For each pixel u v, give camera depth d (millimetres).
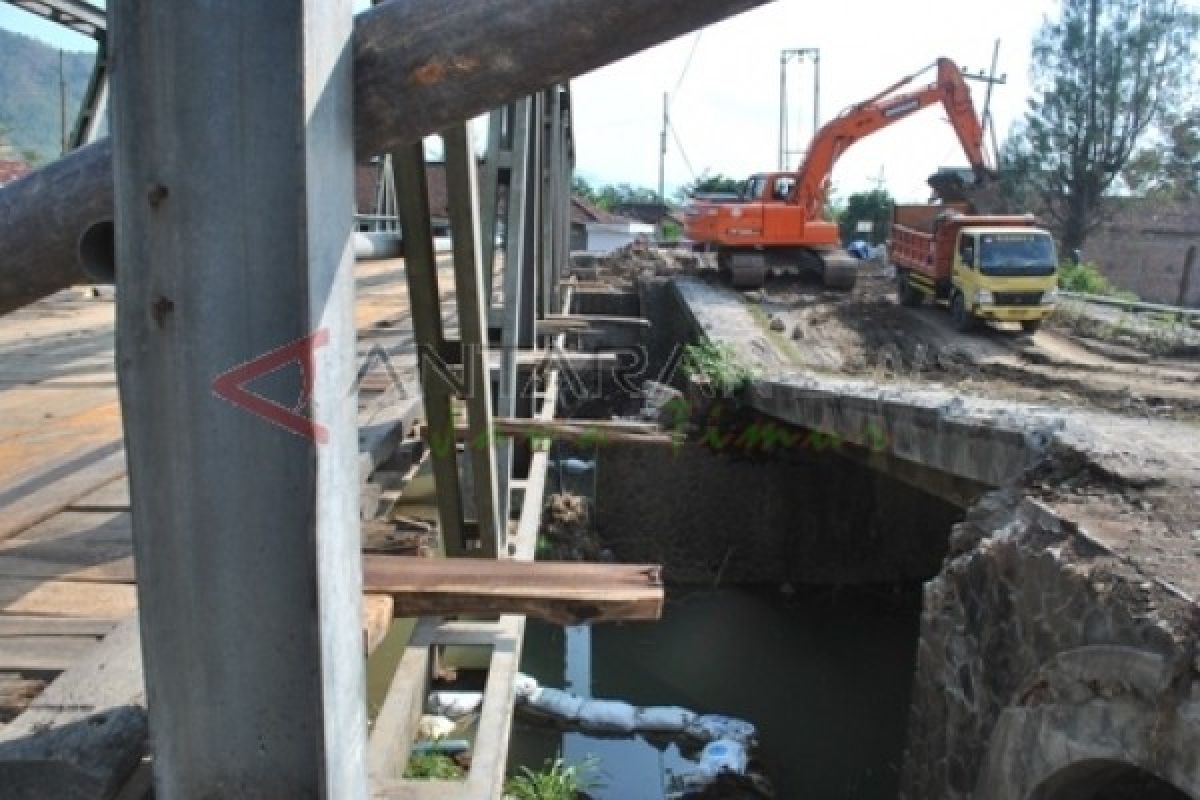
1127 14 31266
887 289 23344
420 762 3664
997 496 7402
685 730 10508
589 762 9078
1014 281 17031
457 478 3977
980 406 9133
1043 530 6258
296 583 1505
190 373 1455
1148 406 10945
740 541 14289
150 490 1494
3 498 4219
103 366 8070
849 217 45938
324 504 1462
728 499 14211
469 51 1434
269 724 1553
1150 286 33219
